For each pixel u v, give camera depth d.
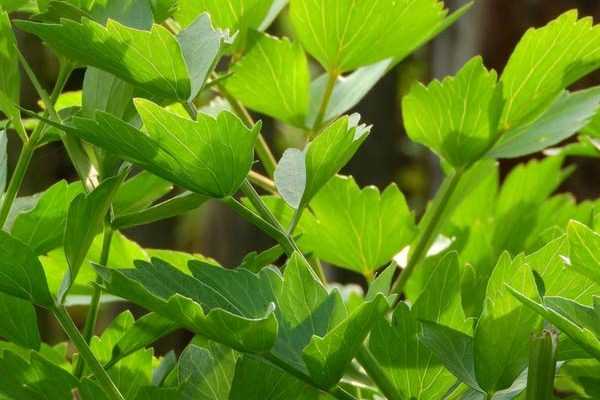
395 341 1.06
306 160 1.07
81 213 1.04
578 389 1.18
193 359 1.10
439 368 1.06
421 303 1.06
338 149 1.07
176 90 1.07
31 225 1.10
